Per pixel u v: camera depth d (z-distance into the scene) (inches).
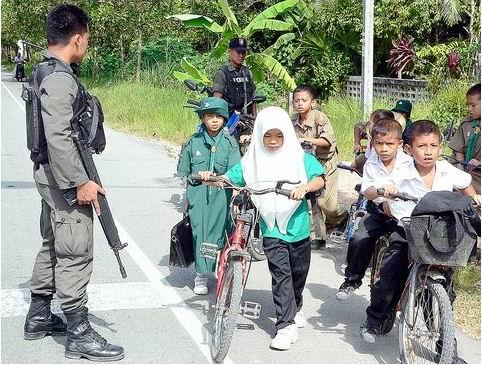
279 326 174.9
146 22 1010.1
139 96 777.6
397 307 177.6
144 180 405.7
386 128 171.8
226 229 206.1
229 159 208.8
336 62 769.6
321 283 231.3
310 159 177.6
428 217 145.9
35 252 255.9
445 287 161.6
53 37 163.3
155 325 189.8
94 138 164.7
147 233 288.4
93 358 166.1
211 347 175.3
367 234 192.2
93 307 202.5
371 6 479.8
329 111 597.9
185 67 602.2
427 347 161.6
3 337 179.2
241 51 274.2
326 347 177.8
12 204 333.4
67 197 160.4
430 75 643.5
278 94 786.8
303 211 176.7
